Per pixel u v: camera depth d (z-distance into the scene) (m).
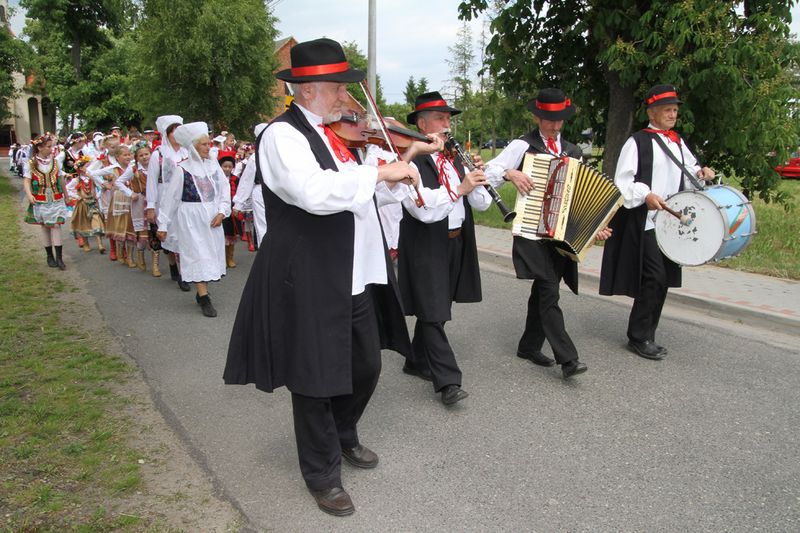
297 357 2.63
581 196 3.99
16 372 4.53
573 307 6.19
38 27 34.97
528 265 4.09
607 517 2.88
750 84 8.50
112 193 8.45
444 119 4.04
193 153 5.96
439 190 3.68
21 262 8.68
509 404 4.06
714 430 3.69
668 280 4.82
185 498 3.01
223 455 3.44
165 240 6.77
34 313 6.11
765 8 8.59
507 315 6.00
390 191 3.09
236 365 2.83
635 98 9.41
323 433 2.85
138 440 3.57
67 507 2.88
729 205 4.29
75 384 4.33
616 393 4.20
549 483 3.15
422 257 3.86
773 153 9.42
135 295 6.95
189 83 24.16
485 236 9.86
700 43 8.04
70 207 12.33
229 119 24.78
